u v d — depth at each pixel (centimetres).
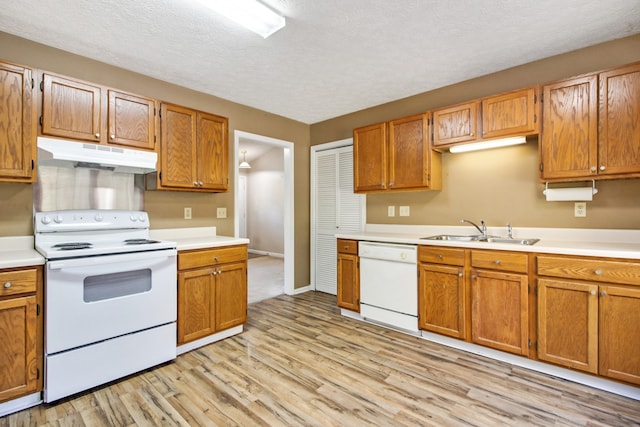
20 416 169
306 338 271
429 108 314
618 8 186
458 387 196
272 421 166
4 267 168
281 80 287
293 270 408
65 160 207
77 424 164
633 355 179
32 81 198
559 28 208
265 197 762
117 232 250
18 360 172
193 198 306
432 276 259
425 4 182
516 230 265
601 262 188
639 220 217
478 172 287
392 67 262
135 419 167
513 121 241
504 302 224
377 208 360
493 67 264
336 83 294
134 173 267
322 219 419
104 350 198
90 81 243
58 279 181
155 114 254
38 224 216
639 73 196
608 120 206
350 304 317
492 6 184
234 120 342
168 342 229
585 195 225
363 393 191
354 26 204
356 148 338
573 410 173
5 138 189
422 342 262
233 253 276
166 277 228
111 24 199
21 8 182
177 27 202
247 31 207
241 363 228
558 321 203
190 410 175
